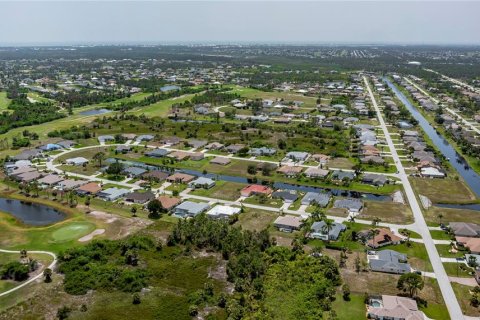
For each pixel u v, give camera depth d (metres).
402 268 119.25
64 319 100.44
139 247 130.00
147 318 101.25
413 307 101.81
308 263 120.44
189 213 156.75
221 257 128.62
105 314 102.44
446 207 167.12
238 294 109.25
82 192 178.62
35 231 145.25
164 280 116.75
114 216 157.00
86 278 114.94
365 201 171.50
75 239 138.75
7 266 117.62
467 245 131.88
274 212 160.12
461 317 100.88
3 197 177.12
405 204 167.25
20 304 105.25
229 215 154.38
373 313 100.12
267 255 124.75
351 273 119.44
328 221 144.25
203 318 101.31
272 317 98.69
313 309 101.56
